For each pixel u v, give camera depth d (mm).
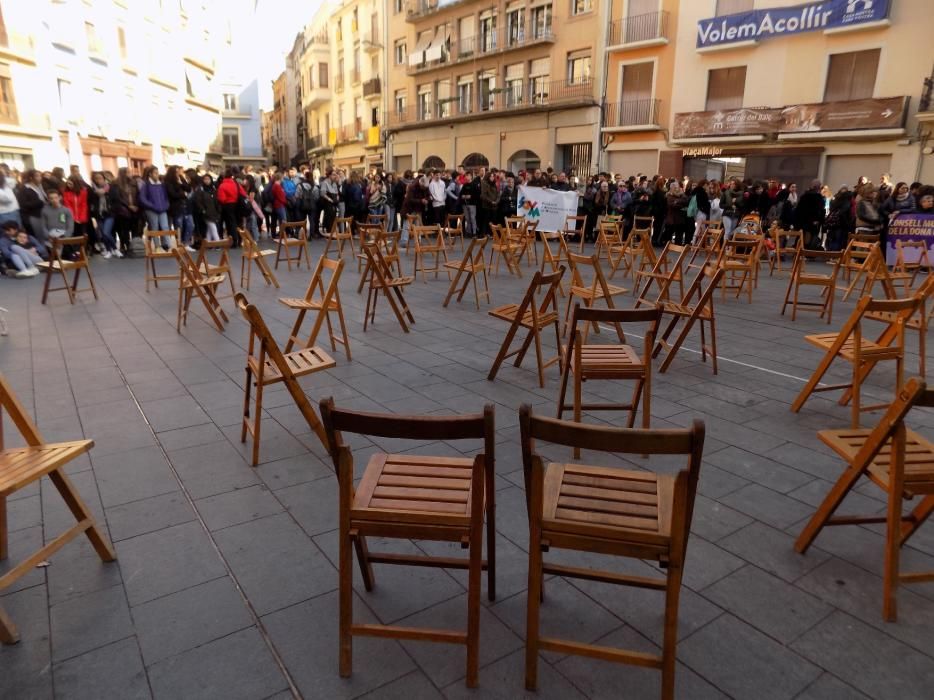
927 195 10461
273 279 9031
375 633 2027
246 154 46719
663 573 2639
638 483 2197
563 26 23406
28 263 10102
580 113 23297
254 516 3014
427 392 4746
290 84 57125
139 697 1984
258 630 2279
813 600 2463
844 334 4098
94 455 3635
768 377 5215
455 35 28156
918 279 10133
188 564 2650
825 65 17656
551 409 4434
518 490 3283
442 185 15836
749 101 19234
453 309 7785
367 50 34938
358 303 8055
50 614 2350
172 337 6281
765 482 3396
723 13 19469
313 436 3916
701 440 1764
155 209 12344
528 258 11844
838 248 12547
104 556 2639
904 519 2711
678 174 21031
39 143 21438
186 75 33312
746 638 2256
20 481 2207
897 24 16312
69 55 22766
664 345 6020
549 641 1976
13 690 2006
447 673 2098
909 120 16391
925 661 2156
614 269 10336
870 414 4402
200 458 3605
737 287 8688
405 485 2189
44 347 5891
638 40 21078
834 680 2070
